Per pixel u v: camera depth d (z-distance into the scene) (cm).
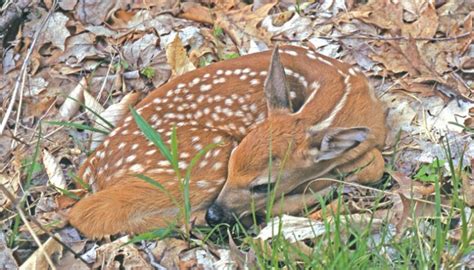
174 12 1381
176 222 1018
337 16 1346
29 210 1082
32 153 1177
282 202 990
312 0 1381
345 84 1105
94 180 1080
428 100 1204
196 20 1374
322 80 1109
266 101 1090
